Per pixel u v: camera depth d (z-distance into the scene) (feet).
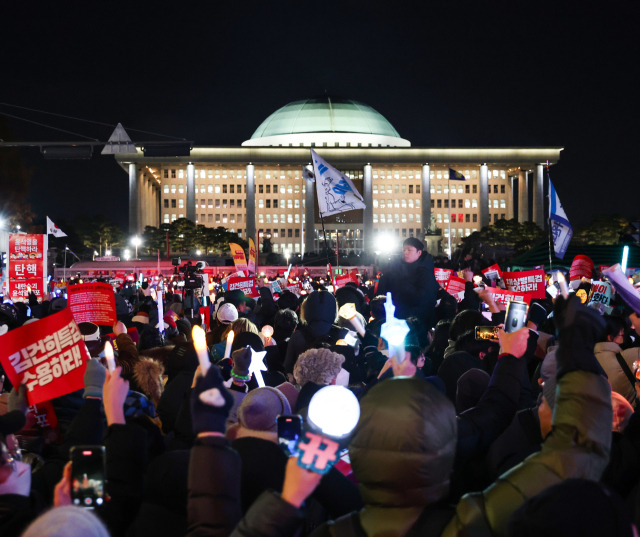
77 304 37.06
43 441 18.93
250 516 8.82
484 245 311.68
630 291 17.26
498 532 9.32
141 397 17.19
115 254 571.69
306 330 31.30
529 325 25.31
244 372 19.12
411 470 9.12
